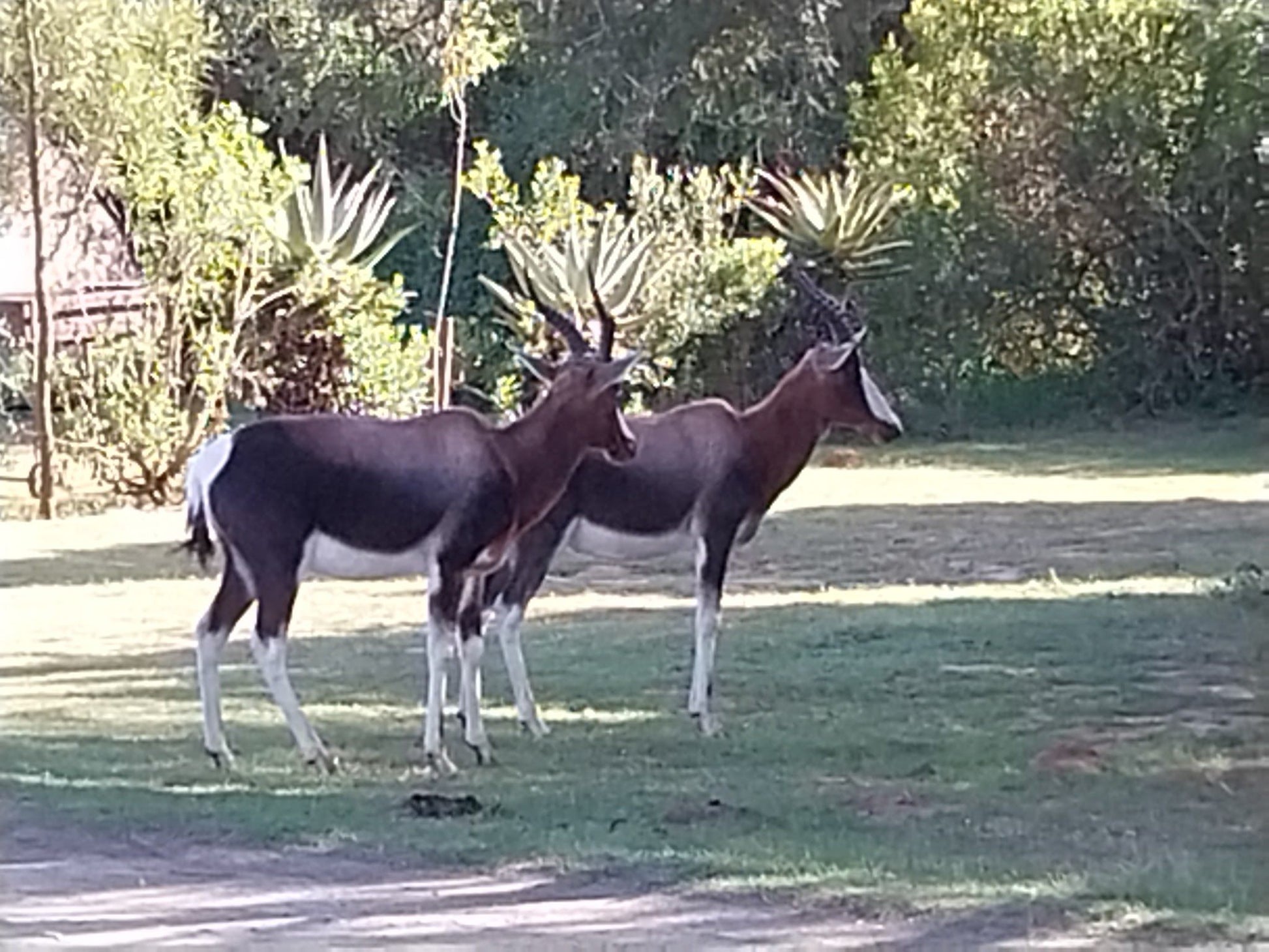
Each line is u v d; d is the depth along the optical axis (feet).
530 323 102.78
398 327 106.01
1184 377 115.85
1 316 103.71
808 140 126.31
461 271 124.36
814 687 47.65
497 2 121.60
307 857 29.96
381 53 128.36
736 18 119.24
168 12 96.53
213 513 39.19
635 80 121.49
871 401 45.96
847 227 113.91
